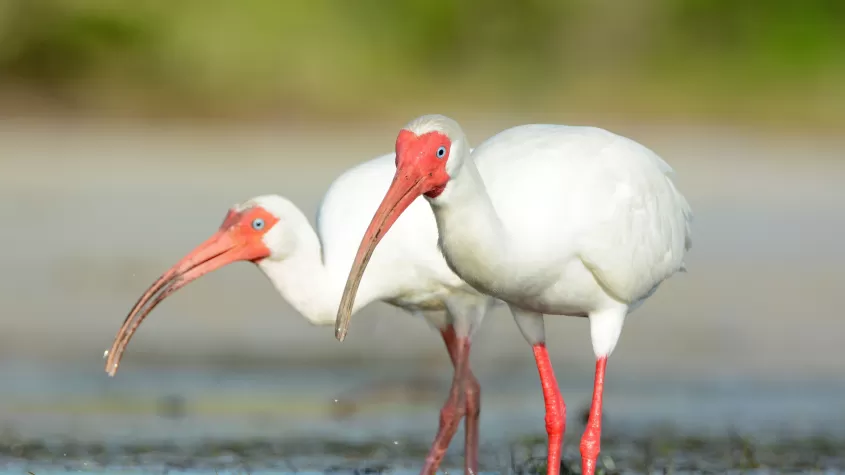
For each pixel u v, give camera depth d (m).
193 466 10.01
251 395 12.55
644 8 39.59
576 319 16.28
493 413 12.21
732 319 16.27
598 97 38.12
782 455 10.49
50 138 32.94
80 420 11.53
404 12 38.88
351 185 10.16
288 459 10.33
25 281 17.53
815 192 26.95
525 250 8.10
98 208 23.33
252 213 9.90
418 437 11.30
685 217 9.56
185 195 24.78
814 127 37.12
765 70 38.97
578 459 10.41
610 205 8.43
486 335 15.55
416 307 10.34
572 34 39.44
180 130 35.09
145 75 37.12
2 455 10.23
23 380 13.12
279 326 15.76
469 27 39.16
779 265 19.48
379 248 9.87
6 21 36.50
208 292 17.39
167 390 12.75
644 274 8.87
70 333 15.15
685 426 11.55
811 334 15.57
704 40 39.59
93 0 36.69
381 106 37.41
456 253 7.82
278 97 37.28
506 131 8.82
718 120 37.44
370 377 13.30
